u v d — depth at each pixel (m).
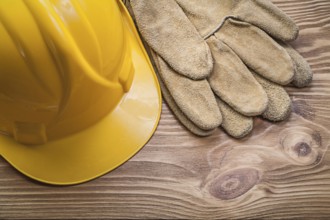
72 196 0.52
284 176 0.54
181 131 0.55
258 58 0.55
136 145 0.53
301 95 0.56
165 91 0.55
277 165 0.54
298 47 0.58
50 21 0.42
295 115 0.56
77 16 0.44
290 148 0.55
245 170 0.54
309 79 0.56
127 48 0.53
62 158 0.52
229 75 0.54
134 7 0.55
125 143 0.53
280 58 0.55
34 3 0.42
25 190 0.52
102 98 0.49
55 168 0.52
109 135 0.53
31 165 0.52
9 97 0.46
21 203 0.52
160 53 0.55
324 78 0.57
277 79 0.54
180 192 0.53
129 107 0.53
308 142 0.55
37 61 0.44
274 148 0.55
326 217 0.53
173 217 0.52
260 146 0.55
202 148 0.54
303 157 0.54
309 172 0.54
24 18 0.42
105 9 0.47
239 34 0.56
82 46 0.45
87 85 0.46
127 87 0.53
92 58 0.46
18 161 0.52
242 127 0.54
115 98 0.52
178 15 0.56
